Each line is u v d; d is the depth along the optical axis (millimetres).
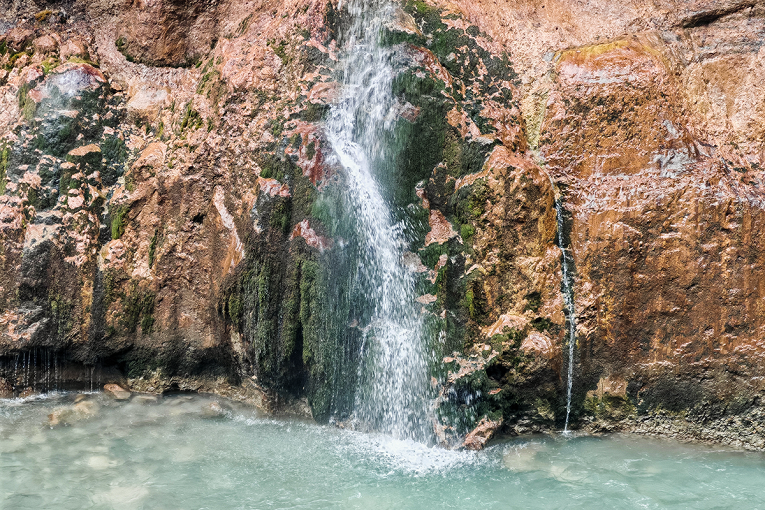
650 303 5289
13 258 5758
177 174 5906
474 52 5742
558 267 5312
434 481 4625
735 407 5238
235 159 5688
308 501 4316
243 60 5887
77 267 5844
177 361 6023
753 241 5152
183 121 6090
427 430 5203
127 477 4574
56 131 5965
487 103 5637
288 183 5383
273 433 5340
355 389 5422
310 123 5438
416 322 5293
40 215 5848
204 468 4734
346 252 5340
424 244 5391
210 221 5836
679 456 5059
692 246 5195
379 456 4988
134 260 5961
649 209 5254
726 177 5258
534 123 5664
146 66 6457
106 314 5910
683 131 5332
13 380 5848
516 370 5211
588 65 5531
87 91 6121
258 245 5363
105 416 5566
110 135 6156
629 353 5355
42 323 5785
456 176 5438
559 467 4855
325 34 5672
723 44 5676
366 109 5465
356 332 5398
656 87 5355
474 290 5242
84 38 6492
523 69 5789
